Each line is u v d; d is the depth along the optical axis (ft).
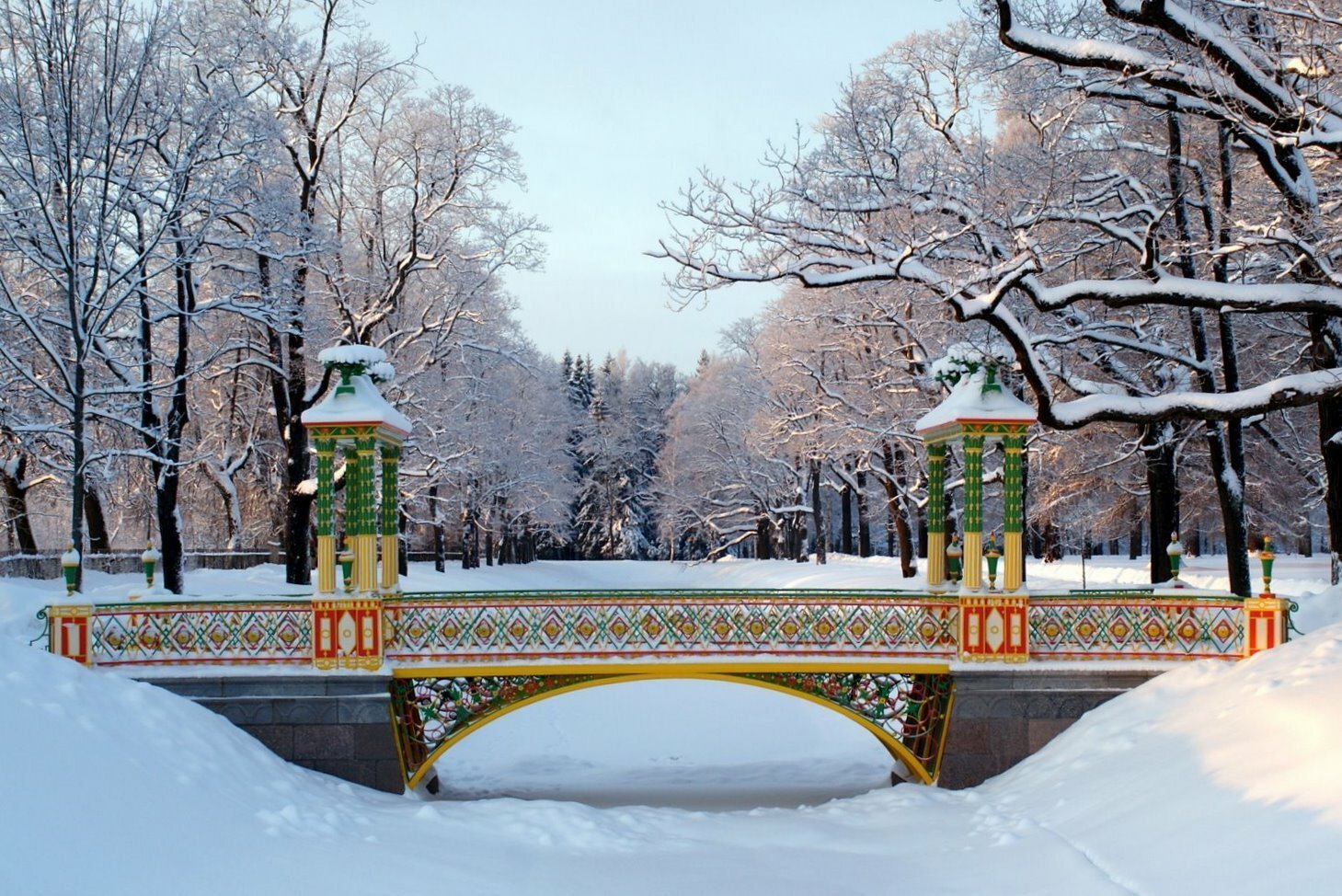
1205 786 35.17
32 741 34.60
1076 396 78.84
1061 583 104.99
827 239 54.60
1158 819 34.73
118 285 74.49
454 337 97.55
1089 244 61.62
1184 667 45.27
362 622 45.78
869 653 46.78
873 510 154.51
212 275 80.59
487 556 195.42
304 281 83.46
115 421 74.23
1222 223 60.75
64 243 65.41
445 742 47.83
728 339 161.07
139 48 69.72
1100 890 31.40
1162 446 75.05
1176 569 53.47
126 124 66.95
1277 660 41.81
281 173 82.17
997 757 46.50
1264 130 45.50
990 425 47.73
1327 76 48.06
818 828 42.50
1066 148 65.46
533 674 46.29
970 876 35.22
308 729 45.68
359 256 94.38
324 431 46.78
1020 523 47.39
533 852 38.50
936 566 51.75
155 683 45.19
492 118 92.84
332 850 35.81
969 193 64.54
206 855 33.12
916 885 35.01
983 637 46.39
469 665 46.09
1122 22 55.16
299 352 83.56
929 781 47.93
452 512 155.74
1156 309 71.15
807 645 46.70
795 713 74.38
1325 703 35.91
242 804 37.88
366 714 45.60
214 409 118.52
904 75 71.31
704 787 53.26
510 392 158.40
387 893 32.65
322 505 46.62
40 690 38.22
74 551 45.60
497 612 46.32
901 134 74.18
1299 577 95.25
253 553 120.67
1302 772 32.89
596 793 51.90
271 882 32.19
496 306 117.80
